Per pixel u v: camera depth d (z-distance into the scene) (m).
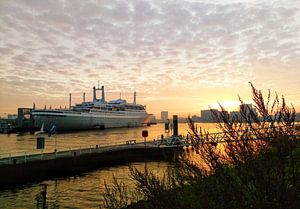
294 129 5.79
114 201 12.45
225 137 6.38
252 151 5.92
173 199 7.57
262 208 5.41
